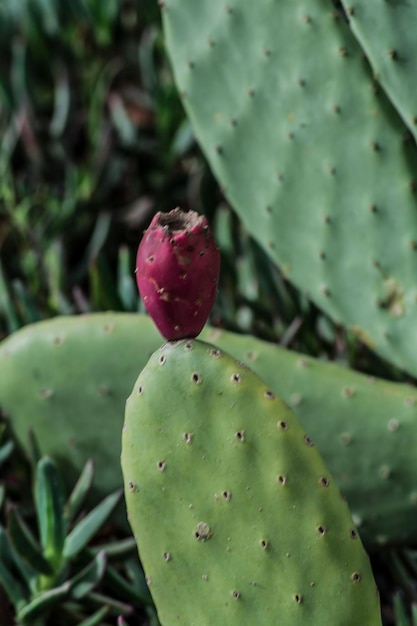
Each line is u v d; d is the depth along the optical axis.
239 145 1.57
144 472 1.29
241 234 1.82
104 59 2.25
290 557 1.28
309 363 1.52
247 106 1.55
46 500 1.50
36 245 1.88
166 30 1.57
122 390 1.53
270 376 1.51
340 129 1.52
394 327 1.55
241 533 1.28
